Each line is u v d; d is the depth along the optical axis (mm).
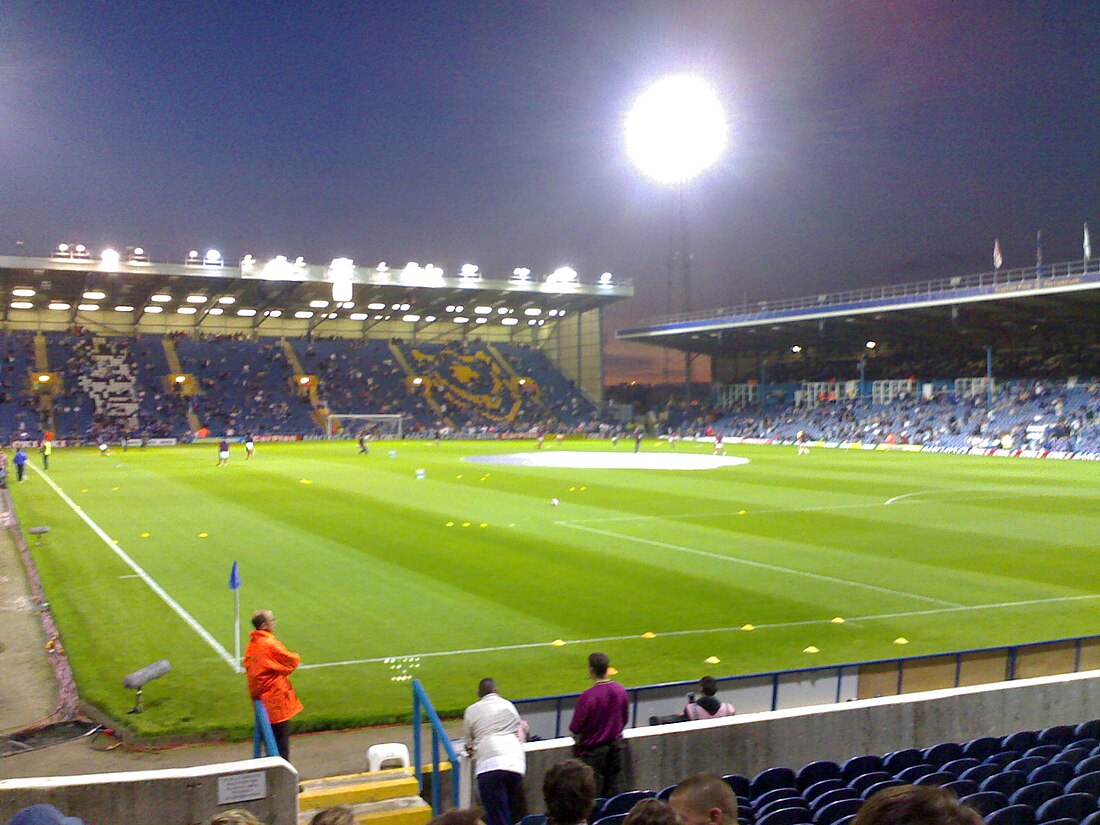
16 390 81250
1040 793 7664
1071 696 11367
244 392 89875
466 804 9102
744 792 8672
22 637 18531
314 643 17531
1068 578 23484
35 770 12172
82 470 53375
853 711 10188
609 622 19047
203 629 18453
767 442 87250
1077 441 65812
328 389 93938
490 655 16844
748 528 31250
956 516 34500
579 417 100188
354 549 26969
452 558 25625
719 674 15758
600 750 8906
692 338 98688
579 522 32312
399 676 15680
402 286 83188
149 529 30797
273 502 37938
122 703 14273
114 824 7422
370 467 55156
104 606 20266
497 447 77562
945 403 81000
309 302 91125
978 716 10875
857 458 65125
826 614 19812
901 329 85875
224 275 75250
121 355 89375
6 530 31594
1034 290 66188
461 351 106500
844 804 7402
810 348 102125
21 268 69500
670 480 47500
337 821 4078
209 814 7629
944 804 2439
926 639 17969
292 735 13438
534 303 97125
